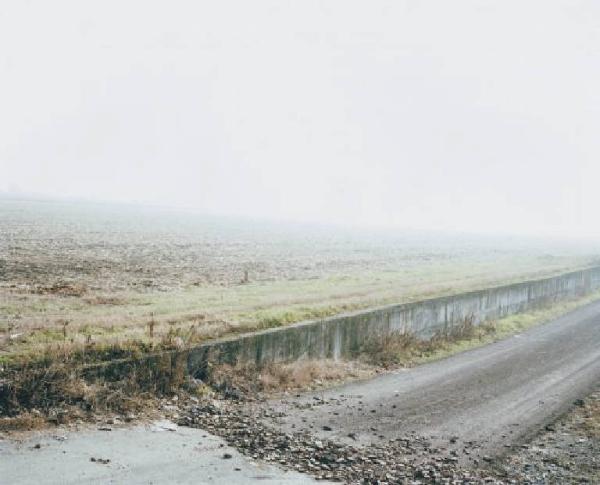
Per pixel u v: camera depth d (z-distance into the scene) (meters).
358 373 16.84
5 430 10.17
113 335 13.95
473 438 12.16
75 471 9.08
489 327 25.55
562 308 33.97
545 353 21.11
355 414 13.14
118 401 11.84
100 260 36.12
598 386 16.67
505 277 36.88
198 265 37.34
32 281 24.81
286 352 16.08
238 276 31.80
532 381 16.95
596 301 38.78
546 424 13.28
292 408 13.26
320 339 17.23
